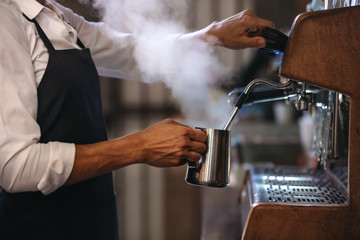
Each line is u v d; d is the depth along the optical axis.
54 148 1.04
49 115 1.18
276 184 1.33
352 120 0.96
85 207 1.27
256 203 1.00
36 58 1.16
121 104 5.62
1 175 1.02
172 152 1.06
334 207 0.96
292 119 4.34
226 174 1.08
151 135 1.08
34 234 1.22
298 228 0.97
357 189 0.96
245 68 4.10
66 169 1.03
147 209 5.02
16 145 0.99
